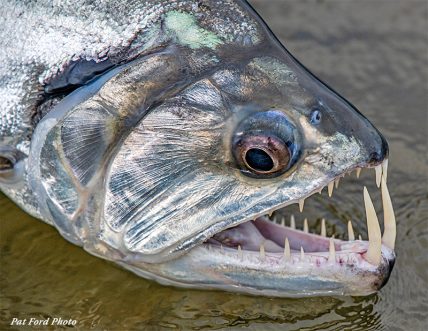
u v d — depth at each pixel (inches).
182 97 283.9
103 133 289.4
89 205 297.1
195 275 306.2
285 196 285.3
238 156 282.5
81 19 296.5
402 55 454.0
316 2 481.4
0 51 307.9
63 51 298.2
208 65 285.3
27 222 349.7
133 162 288.5
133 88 285.7
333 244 299.9
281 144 278.8
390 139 403.5
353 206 359.3
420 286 328.8
